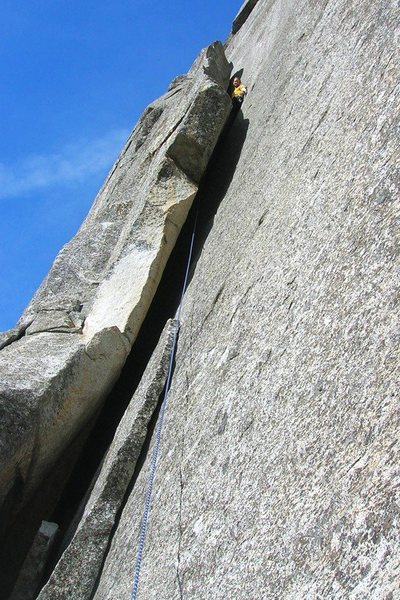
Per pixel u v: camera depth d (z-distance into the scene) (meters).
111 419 8.87
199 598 4.29
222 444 5.22
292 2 12.91
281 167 7.57
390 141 5.23
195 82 13.47
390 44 6.14
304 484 3.98
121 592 5.39
